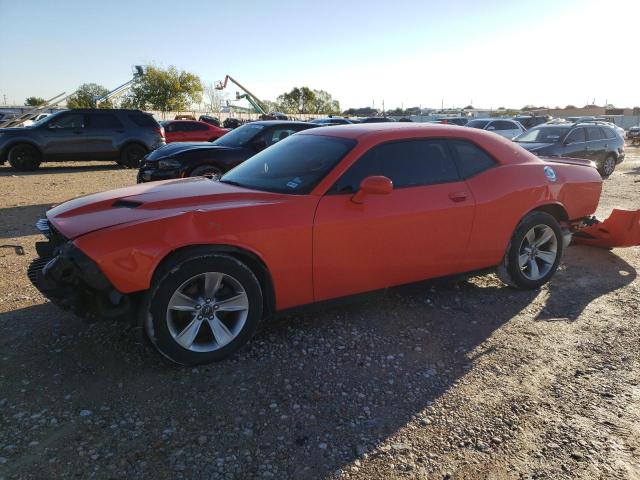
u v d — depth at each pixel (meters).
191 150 8.00
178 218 2.97
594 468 2.35
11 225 7.01
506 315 4.05
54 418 2.60
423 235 3.78
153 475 2.24
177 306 2.99
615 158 13.78
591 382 3.08
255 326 3.28
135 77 48.38
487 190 4.09
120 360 3.20
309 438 2.52
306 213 3.31
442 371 3.18
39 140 14.29
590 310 4.17
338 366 3.21
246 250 3.13
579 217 4.83
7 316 3.78
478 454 2.43
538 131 13.34
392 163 3.75
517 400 2.88
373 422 2.66
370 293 3.74
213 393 2.87
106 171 14.84
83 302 2.97
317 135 4.16
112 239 2.81
